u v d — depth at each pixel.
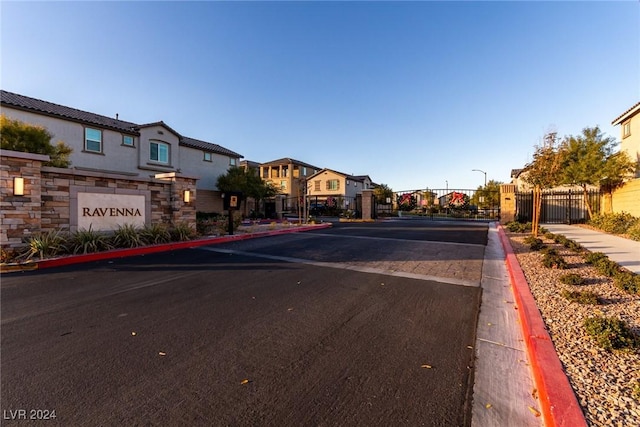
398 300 4.77
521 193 20.89
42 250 7.19
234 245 10.41
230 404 2.36
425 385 2.60
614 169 14.30
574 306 4.09
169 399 2.42
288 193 41.62
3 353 3.09
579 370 2.62
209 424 2.15
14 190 7.20
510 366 2.91
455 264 7.44
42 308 4.34
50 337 3.45
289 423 2.16
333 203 36.12
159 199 10.62
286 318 4.04
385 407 2.33
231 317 4.06
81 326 3.75
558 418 2.03
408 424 2.16
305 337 3.49
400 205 39.12
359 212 30.17
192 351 3.16
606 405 2.18
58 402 2.37
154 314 4.14
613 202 15.43
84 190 8.71
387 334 3.57
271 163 43.31
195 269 6.77
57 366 2.87
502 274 6.50
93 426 2.13
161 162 21.48
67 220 8.38
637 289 4.47
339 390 2.54
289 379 2.68
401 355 3.10
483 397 2.46
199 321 3.92
